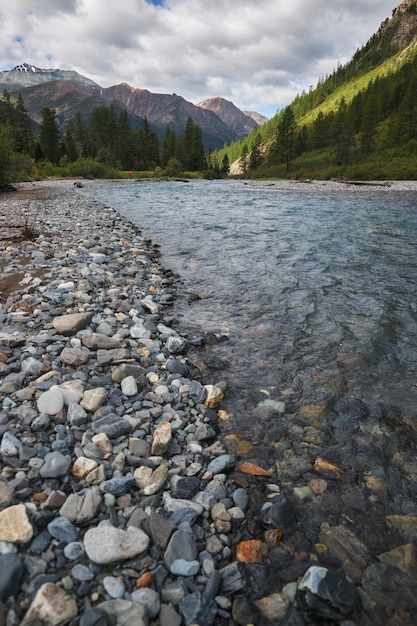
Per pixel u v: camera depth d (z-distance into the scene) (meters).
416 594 2.30
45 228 12.70
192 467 3.21
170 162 99.38
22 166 39.31
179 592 2.14
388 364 5.18
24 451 3.02
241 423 3.98
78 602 2.04
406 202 25.91
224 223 16.59
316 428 3.91
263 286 8.41
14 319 5.55
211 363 5.15
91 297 6.83
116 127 111.81
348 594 2.21
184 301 7.56
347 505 2.96
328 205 24.23
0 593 1.98
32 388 3.86
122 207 22.30
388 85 115.69
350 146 88.12
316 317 6.74
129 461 3.13
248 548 2.54
